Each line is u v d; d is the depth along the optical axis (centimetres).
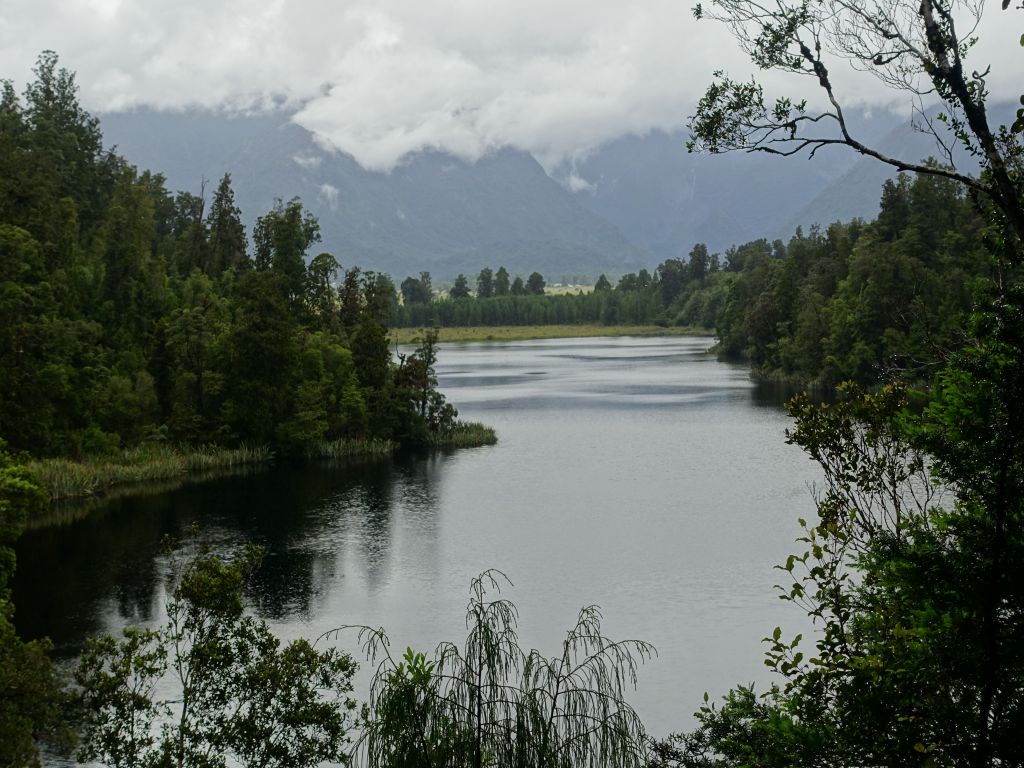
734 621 4094
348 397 9262
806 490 6925
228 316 10025
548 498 6831
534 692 1561
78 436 7500
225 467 8206
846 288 14050
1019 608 1192
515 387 15250
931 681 1208
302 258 11000
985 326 1192
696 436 9769
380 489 7250
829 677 1296
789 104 1292
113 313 8862
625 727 1578
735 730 1572
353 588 4650
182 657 2223
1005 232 1220
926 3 1214
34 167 9419
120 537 5672
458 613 4250
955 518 1241
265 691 2181
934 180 14350
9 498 3525
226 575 2227
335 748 2200
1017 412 1162
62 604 4384
